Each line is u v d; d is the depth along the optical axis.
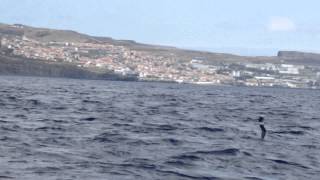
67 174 33.56
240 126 70.56
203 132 60.97
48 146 44.47
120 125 64.94
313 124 81.81
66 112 83.75
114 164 37.16
